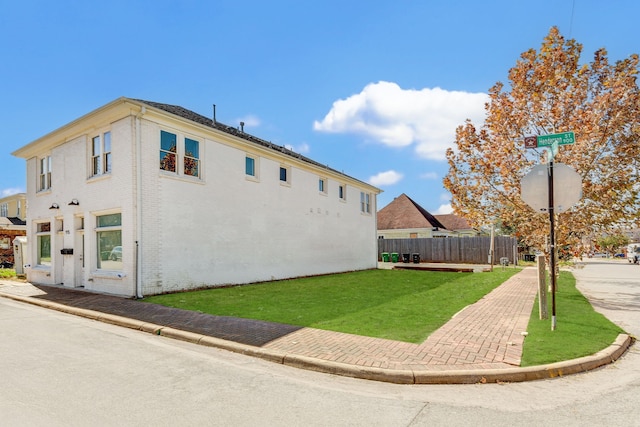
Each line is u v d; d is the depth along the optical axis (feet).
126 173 39.63
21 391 15.17
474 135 42.55
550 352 19.90
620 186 36.76
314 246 68.74
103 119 42.11
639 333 25.50
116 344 22.54
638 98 35.27
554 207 24.49
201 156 46.91
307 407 14.14
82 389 15.49
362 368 17.61
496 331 24.39
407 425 12.75
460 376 16.88
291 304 34.73
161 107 46.73
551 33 40.14
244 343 21.84
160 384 16.22
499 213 43.01
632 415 13.61
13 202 116.16
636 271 88.38
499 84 42.27
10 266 78.64
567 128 37.86
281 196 60.64
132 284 38.40
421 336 23.11
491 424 12.87
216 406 14.08
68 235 47.21
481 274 70.54
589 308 33.19
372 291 44.75
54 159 50.29
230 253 50.14
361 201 88.53
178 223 43.27
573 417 13.43
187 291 43.39
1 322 28.27
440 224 135.95
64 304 34.60
